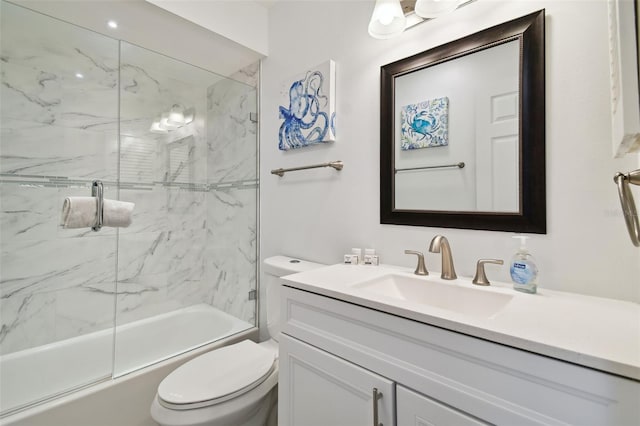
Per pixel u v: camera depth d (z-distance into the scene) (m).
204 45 1.73
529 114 0.91
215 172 2.30
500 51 0.97
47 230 1.69
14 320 1.59
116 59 1.87
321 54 1.53
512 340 0.56
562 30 0.87
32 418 1.16
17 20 1.47
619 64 0.44
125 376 1.39
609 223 0.80
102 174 1.87
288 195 1.71
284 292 1.03
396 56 1.24
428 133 1.14
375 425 0.73
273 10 1.82
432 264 1.13
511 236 0.96
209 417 1.01
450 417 0.62
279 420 1.02
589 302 0.76
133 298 1.99
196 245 2.32
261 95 1.89
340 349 0.84
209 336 2.04
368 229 1.33
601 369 0.48
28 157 1.63
